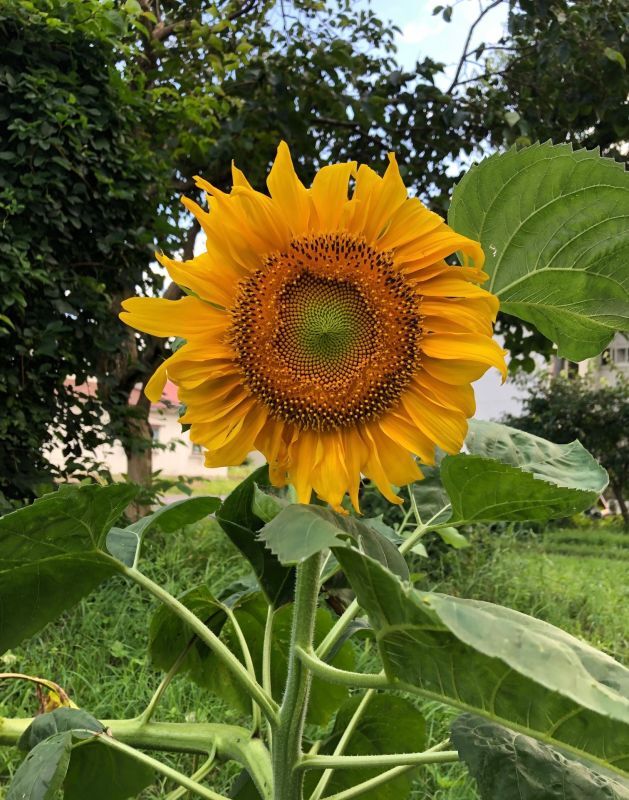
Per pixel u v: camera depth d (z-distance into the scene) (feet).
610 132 11.57
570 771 1.74
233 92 11.17
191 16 11.87
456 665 1.30
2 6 7.86
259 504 1.92
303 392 1.57
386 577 1.23
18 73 7.97
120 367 9.70
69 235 8.09
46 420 8.06
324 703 2.81
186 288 1.61
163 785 4.14
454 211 1.93
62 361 8.20
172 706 4.88
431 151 11.68
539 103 11.39
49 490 5.83
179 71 11.19
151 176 8.86
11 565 1.85
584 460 2.30
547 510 1.79
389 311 1.59
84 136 8.05
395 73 11.30
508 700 1.30
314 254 1.61
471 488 1.79
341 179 1.60
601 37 10.37
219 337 1.60
